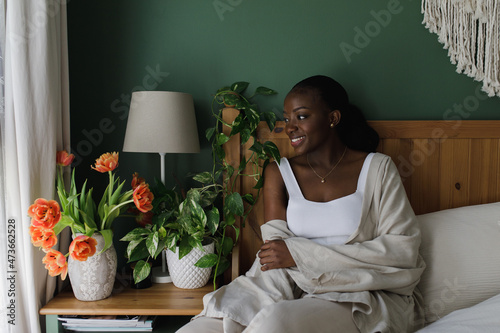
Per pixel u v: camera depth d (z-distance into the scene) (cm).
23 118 130
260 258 131
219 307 116
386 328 105
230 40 166
